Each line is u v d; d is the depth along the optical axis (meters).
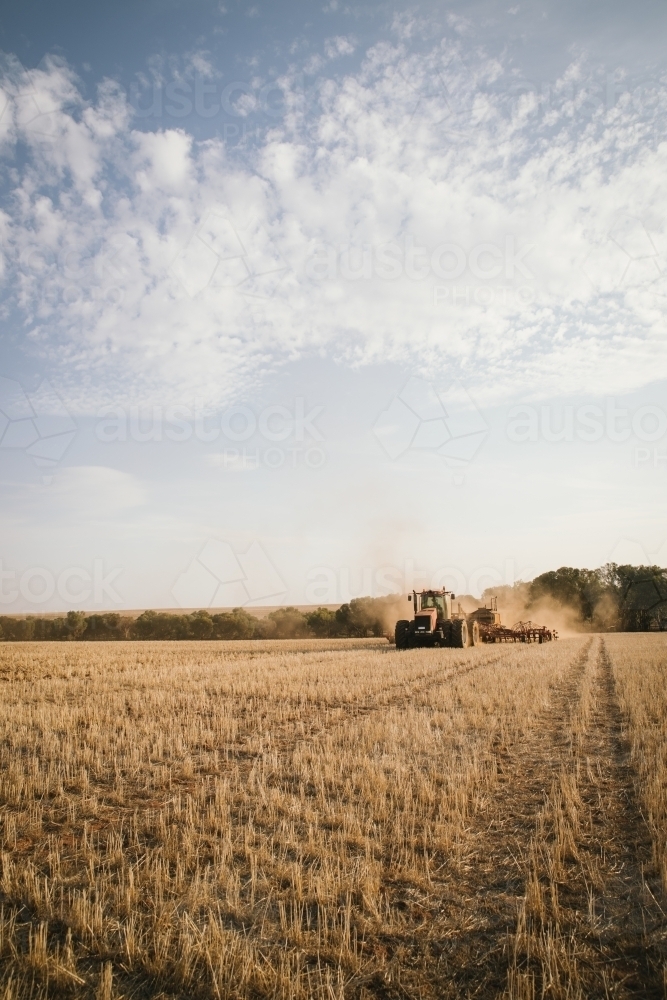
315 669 15.94
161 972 3.11
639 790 5.64
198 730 8.62
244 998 2.92
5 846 4.70
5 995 2.94
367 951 3.32
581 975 3.08
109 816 5.34
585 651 23.20
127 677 14.83
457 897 3.87
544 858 4.38
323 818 5.14
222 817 5.02
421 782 5.85
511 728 8.47
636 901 3.79
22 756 7.25
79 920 3.52
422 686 12.66
